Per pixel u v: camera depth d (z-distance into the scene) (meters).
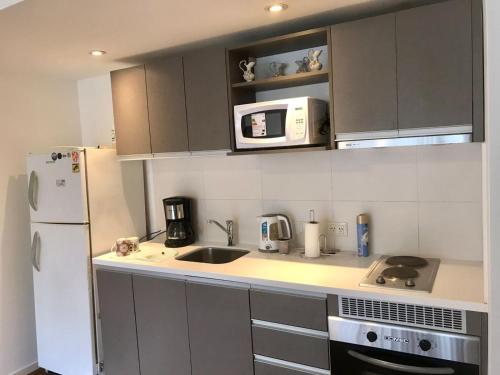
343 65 1.99
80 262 2.63
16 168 2.96
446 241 2.15
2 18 1.85
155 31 2.15
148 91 2.60
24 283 3.02
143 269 2.38
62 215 2.68
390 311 1.70
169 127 2.55
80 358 2.70
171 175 3.00
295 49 2.40
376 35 1.90
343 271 2.04
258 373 2.04
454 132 1.78
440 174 2.14
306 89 2.44
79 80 3.33
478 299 1.56
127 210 2.92
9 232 2.93
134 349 2.47
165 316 2.33
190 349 2.25
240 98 2.43
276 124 2.16
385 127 1.92
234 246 2.71
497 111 1.26
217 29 2.19
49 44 2.28
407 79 1.85
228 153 2.35
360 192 2.35
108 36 2.19
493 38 1.25
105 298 2.56
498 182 1.27
